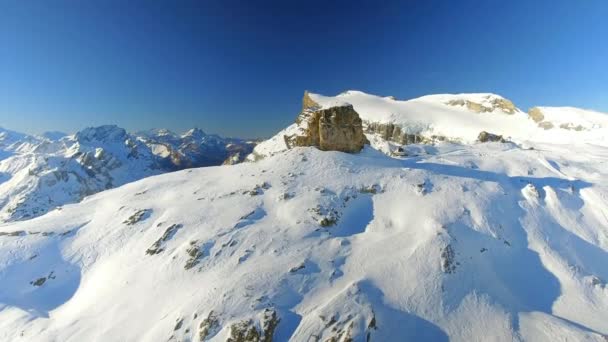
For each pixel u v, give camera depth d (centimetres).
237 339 2167
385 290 2475
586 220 3628
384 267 2694
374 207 3819
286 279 2634
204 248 3195
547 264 2977
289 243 3148
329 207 3725
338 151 5472
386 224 3484
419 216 3441
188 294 2670
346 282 2594
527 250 3138
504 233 3272
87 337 2511
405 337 2155
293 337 2156
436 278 2570
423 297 2427
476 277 2659
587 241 3328
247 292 2497
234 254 3078
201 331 2245
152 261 3225
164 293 2780
